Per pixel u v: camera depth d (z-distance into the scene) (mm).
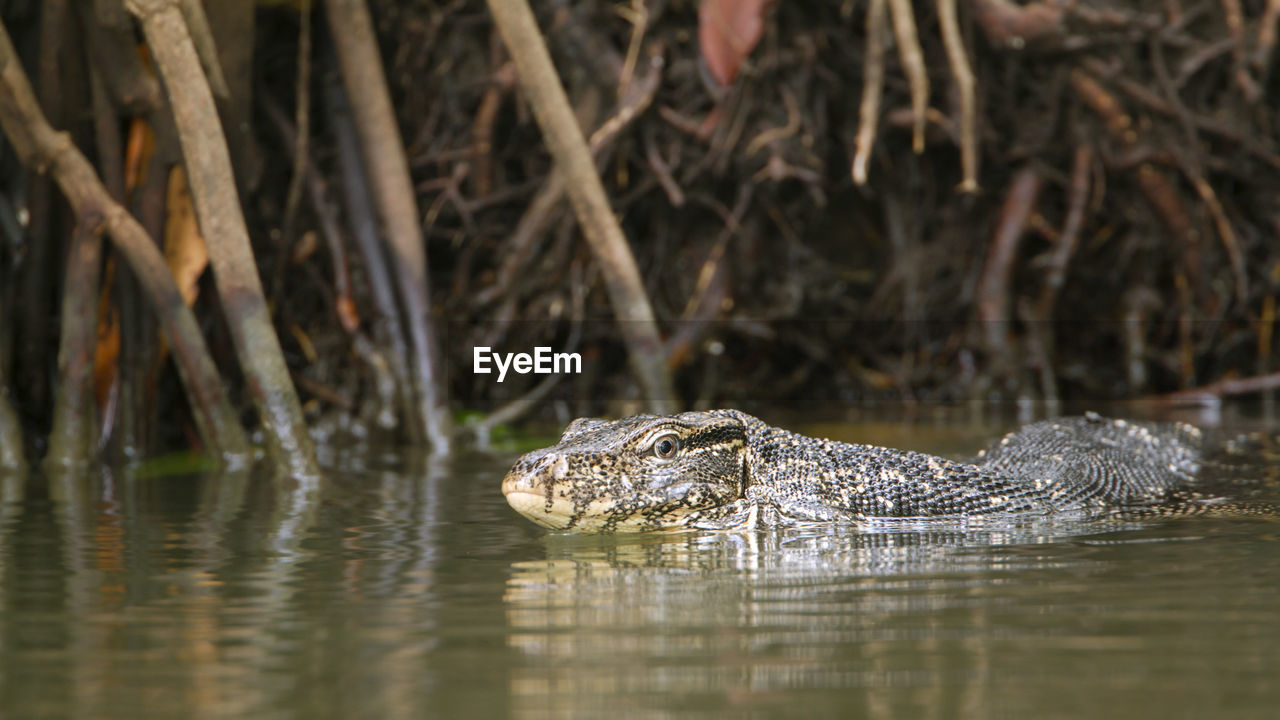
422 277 13297
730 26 16172
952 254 18844
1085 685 3672
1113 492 8109
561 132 12336
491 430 13727
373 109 13211
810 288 18406
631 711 3447
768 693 3609
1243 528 6770
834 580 5305
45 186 11617
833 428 13539
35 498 8359
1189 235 18188
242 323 9859
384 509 7742
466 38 17062
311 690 3680
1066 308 19469
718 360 18094
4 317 11609
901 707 3471
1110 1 17750
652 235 18031
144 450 11555
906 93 17844
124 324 11469
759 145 16719
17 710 3529
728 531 6895
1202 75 18312
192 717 3441
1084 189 17797
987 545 6293
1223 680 3711
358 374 14250
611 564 5762
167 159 11047
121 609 4789
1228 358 18922
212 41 10273
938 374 18781
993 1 17281
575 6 16672
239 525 7047
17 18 11664
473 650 4113
